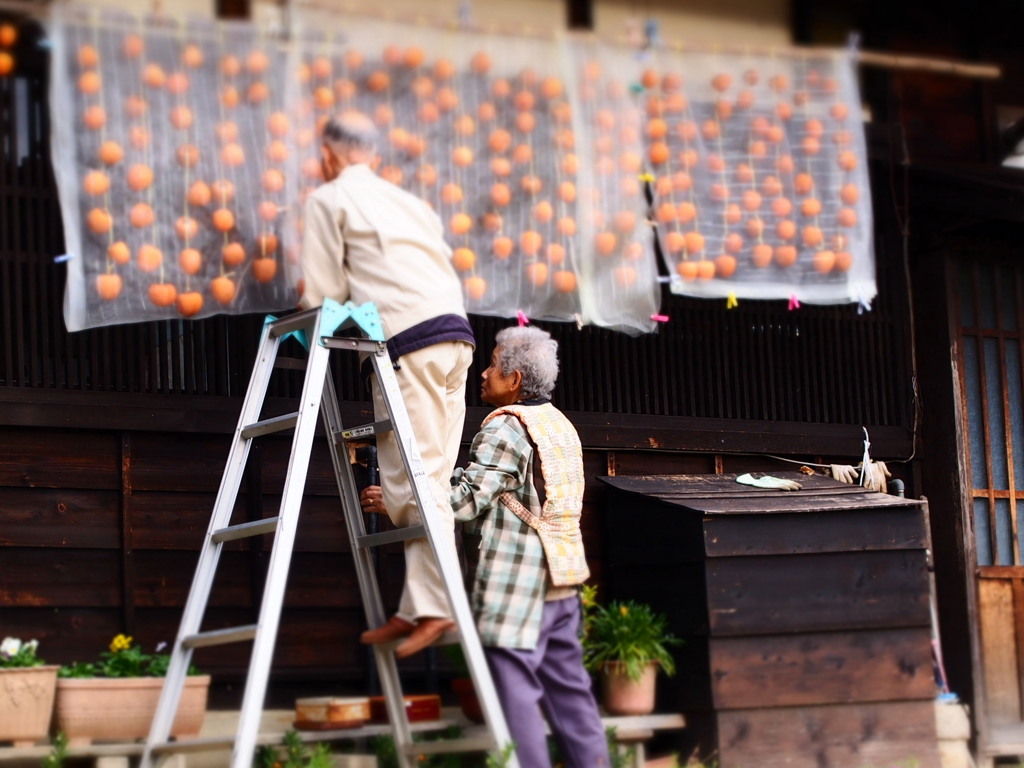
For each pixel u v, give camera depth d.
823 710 4.78
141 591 4.77
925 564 4.98
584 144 4.86
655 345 5.80
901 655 4.90
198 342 4.95
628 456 5.69
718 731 4.64
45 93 4.75
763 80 5.15
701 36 5.95
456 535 5.23
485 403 5.44
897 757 4.83
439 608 3.97
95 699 4.05
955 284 6.23
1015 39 6.68
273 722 4.58
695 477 5.54
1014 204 5.69
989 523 6.20
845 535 4.89
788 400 6.04
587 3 5.71
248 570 4.96
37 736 3.98
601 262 4.85
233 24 4.46
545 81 4.84
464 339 4.14
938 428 6.16
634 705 4.72
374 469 4.86
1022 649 6.07
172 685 3.84
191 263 4.35
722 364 5.92
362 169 4.23
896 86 6.16
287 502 3.71
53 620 4.63
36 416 4.58
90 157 4.26
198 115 4.41
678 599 4.90
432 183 4.67
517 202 4.78
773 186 5.08
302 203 4.50
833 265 5.11
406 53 4.67
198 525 4.88
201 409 4.88
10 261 4.66
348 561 5.15
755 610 4.75
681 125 5.02
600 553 5.51
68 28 4.25
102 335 4.77
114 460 4.77
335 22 4.59
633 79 4.96
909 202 6.07
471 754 4.41
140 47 4.34
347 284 4.17
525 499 4.33
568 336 5.62
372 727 4.27
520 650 4.12
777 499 5.04
